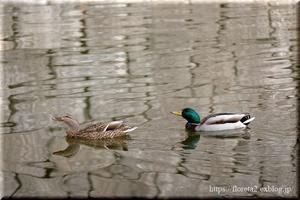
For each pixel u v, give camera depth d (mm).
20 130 13852
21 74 19500
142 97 16344
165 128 13812
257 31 27719
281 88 16875
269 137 12867
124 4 38781
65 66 20641
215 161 11555
